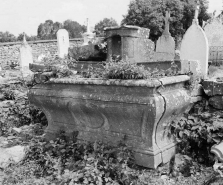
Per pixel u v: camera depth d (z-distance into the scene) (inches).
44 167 141.8
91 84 133.7
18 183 130.5
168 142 133.2
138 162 125.9
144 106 114.7
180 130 136.4
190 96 140.7
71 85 145.6
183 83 136.3
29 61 600.7
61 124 163.6
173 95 123.6
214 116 139.0
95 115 139.1
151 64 153.2
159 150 123.6
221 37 523.5
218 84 143.9
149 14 880.9
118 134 134.0
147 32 214.4
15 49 839.1
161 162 125.3
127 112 122.3
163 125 125.6
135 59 202.8
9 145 175.6
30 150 157.1
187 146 137.2
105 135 139.4
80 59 209.9
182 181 119.9
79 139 150.2
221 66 432.5
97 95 131.6
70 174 125.5
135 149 126.5
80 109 142.6
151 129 120.1
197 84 147.1
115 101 124.1
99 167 125.6
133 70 120.3
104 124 139.3
